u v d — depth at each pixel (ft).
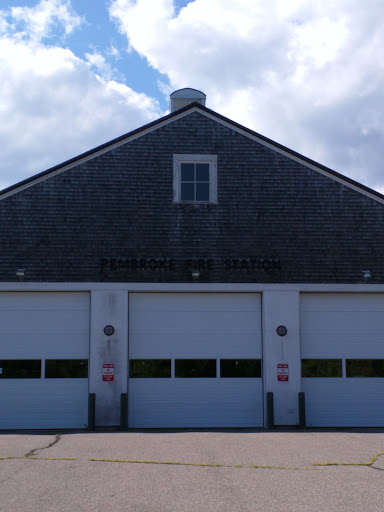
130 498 23.45
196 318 51.96
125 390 49.88
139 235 52.29
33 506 22.36
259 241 53.06
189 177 53.93
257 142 54.85
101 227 52.16
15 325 50.67
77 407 50.06
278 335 51.44
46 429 49.65
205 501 23.04
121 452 33.73
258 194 53.93
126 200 52.80
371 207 54.44
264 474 27.76
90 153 53.16
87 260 51.42
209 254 52.42
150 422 50.52
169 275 51.70
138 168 53.52
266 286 51.96
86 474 27.61
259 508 22.13
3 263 50.85
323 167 54.65
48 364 50.47
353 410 51.70
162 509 22.02
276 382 50.93
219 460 31.27
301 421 49.88
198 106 55.06
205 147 54.44
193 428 50.57
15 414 49.75
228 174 54.13
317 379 51.90
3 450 34.53
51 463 30.22
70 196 52.47
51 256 51.26
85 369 50.55
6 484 25.64
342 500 23.26
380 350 52.65
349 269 53.11
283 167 54.60
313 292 52.90
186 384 51.16
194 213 53.06
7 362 50.31
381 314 53.11
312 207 54.03
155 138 54.19
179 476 27.25
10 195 52.01
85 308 51.16
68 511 21.77
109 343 50.26
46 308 50.96
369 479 26.84
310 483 25.98
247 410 51.13
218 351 51.72
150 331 51.55
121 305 50.75
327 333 52.60
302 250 53.16
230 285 51.67
